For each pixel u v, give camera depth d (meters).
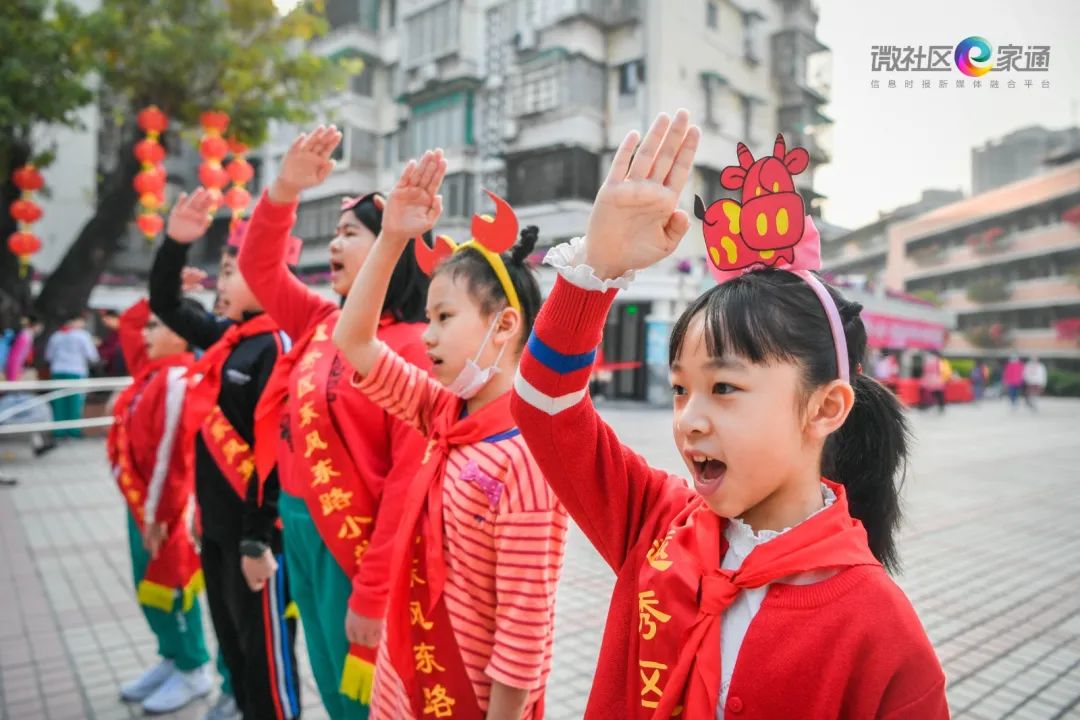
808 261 1.02
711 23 17.14
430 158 1.64
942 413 17.59
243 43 10.03
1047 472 8.69
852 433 1.15
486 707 1.56
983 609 4.16
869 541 1.16
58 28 8.41
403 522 1.64
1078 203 28.52
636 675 1.07
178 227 2.79
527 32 16.97
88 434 9.78
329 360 2.08
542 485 1.51
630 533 1.20
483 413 1.60
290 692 2.34
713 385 0.97
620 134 16.66
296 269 20.25
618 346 16.53
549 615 1.53
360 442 1.98
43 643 3.52
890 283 36.09
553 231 16.50
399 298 2.12
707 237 1.11
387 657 1.67
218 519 2.43
